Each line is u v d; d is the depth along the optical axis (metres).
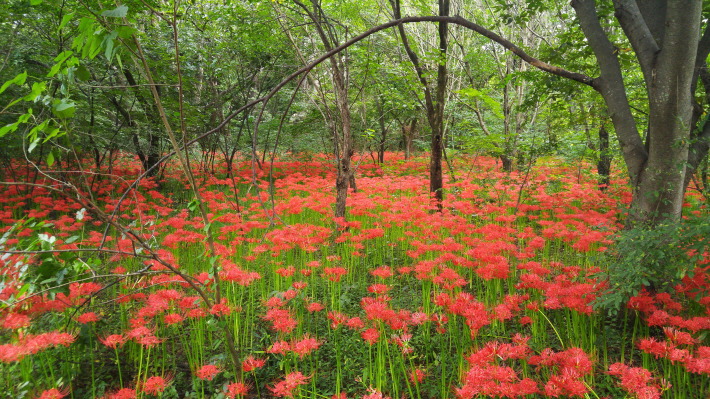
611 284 2.98
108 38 1.65
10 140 6.65
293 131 13.86
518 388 2.19
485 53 11.28
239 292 4.58
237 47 10.55
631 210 3.46
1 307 2.14
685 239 2.68
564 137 8.87
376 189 8.63
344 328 3.80
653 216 3.33
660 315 2.83
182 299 3.09
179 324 3.50
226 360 3.21
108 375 3.04
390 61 11.40
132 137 8.63
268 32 9.45
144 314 2.81
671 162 3.29
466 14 11.33
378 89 11.95
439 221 5.68
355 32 9.87
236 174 12.08
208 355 3.35
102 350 3.33
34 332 2.87
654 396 2.12
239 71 11.77
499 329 3.67
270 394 2.97
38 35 7.45
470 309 2.87
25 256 2.19
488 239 4.95
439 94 7.24
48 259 2.22
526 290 4.03
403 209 6.17
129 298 3.10
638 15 3.43
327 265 4.92
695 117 3.68
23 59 6.86
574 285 3.45
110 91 7.66
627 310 3.55
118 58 1.78
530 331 3.66
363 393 2.96
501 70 11.11
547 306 3.08
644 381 2.20
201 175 10.32
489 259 3.84
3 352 2.13
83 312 3.10
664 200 3.29
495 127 12.25
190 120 9.24
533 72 5.11
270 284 4.80
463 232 5.34
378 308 2.82
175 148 2.19
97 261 2.49
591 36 3.73
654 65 3.31
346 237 5.16
